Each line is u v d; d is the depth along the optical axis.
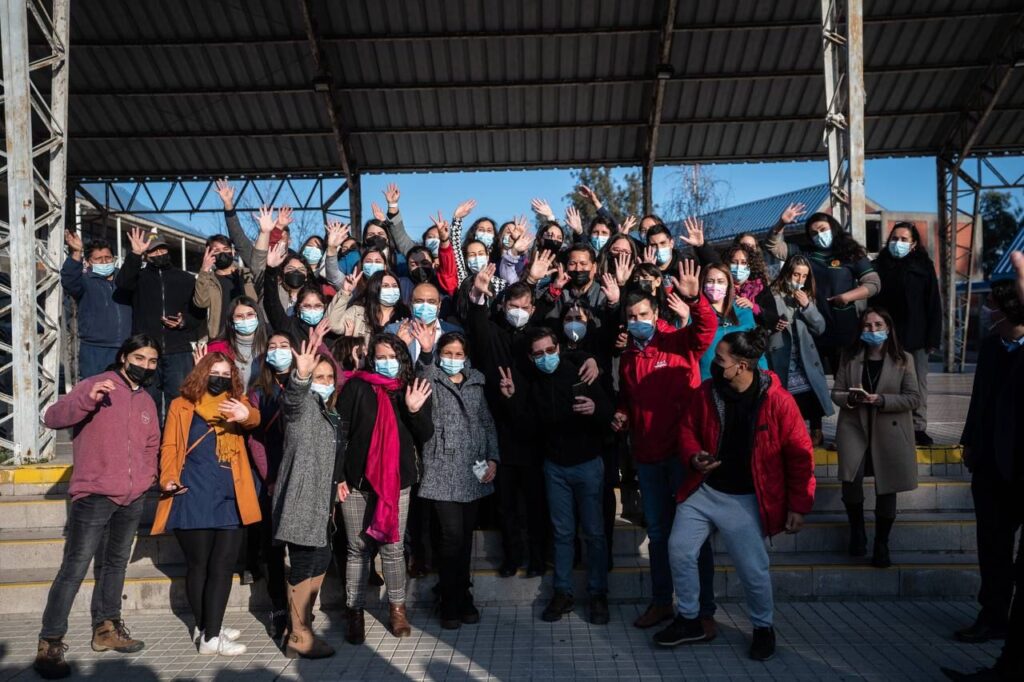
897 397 5.31
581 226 7.16
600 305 5.82
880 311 5.39
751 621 4.87
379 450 4.76
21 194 6.84
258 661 4.64
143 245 6.78
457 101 13.87
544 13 12.34
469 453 5.08
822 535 5.82
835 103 8.84
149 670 4.54
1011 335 4.51
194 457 4.71
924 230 26.86
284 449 4.59
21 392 6.78
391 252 7.59
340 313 6.18
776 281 6.30
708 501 4.55
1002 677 4.08
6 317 8.53
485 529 5.87
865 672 4.34
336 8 12.10
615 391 5.80
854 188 8.25
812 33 12.88
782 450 4.44
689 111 14.30
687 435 4.60
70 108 13.57
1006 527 4.68
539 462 5.38
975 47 13.25
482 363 5.42
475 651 4.72
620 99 13.94
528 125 14.38
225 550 4.75
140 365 4.86
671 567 4.67
